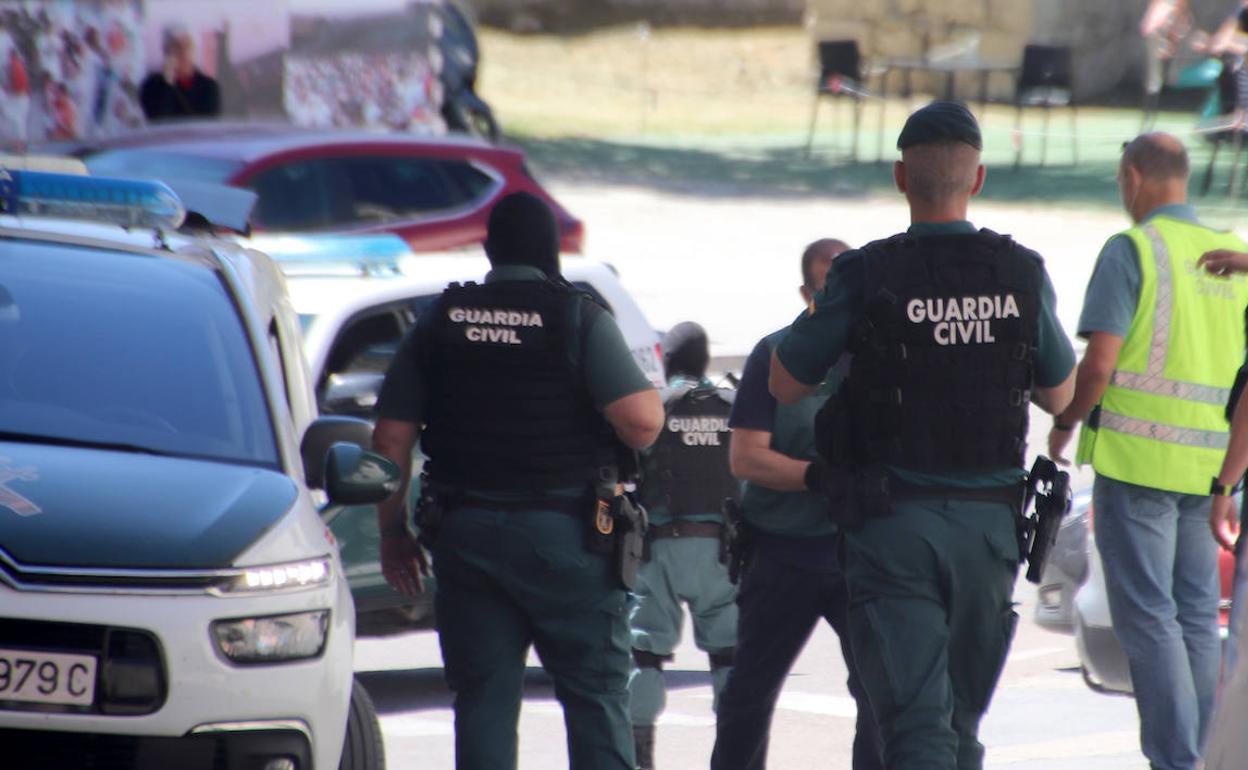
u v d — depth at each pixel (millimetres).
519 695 21109
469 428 20672
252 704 18000
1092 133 120938
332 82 83438
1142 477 24516
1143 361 24594
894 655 19031
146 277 22484
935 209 19391
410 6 85562
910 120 19453
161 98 74500
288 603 18500
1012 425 19219
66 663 17516
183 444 20641
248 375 21750
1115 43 133875
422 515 20906
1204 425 24594
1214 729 19062
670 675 35688
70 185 23703
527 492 20562
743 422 22406
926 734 18922
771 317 73500
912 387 19047
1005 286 19156
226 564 18328
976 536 19047
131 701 17578
